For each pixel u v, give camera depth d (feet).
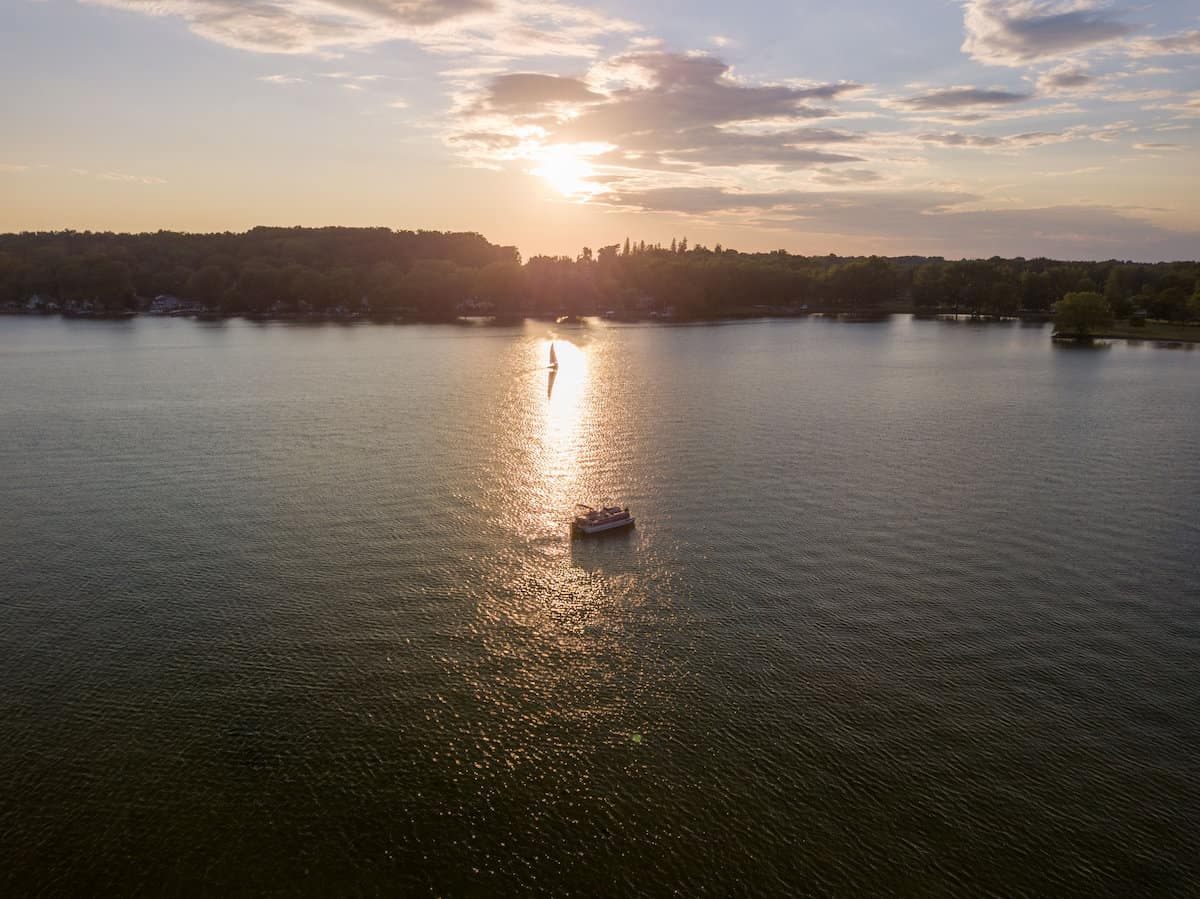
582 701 259.19
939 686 266.36
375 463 506.07
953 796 219.82
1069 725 247.50
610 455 531.50
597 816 214.28
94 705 253.85
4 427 594.65
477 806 217.36
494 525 399.65
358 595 324.19
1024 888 192.44
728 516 414.41
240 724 246.68
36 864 197.57
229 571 343.46
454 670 274.98
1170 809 215.10
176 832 207.62
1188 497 448.65
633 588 333.21
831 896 190.80
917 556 364.99
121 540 375.04
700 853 203.00
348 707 255.09
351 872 197.36
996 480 478.59
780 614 312.09
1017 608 317.22
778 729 246.06
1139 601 323.37
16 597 318.86
